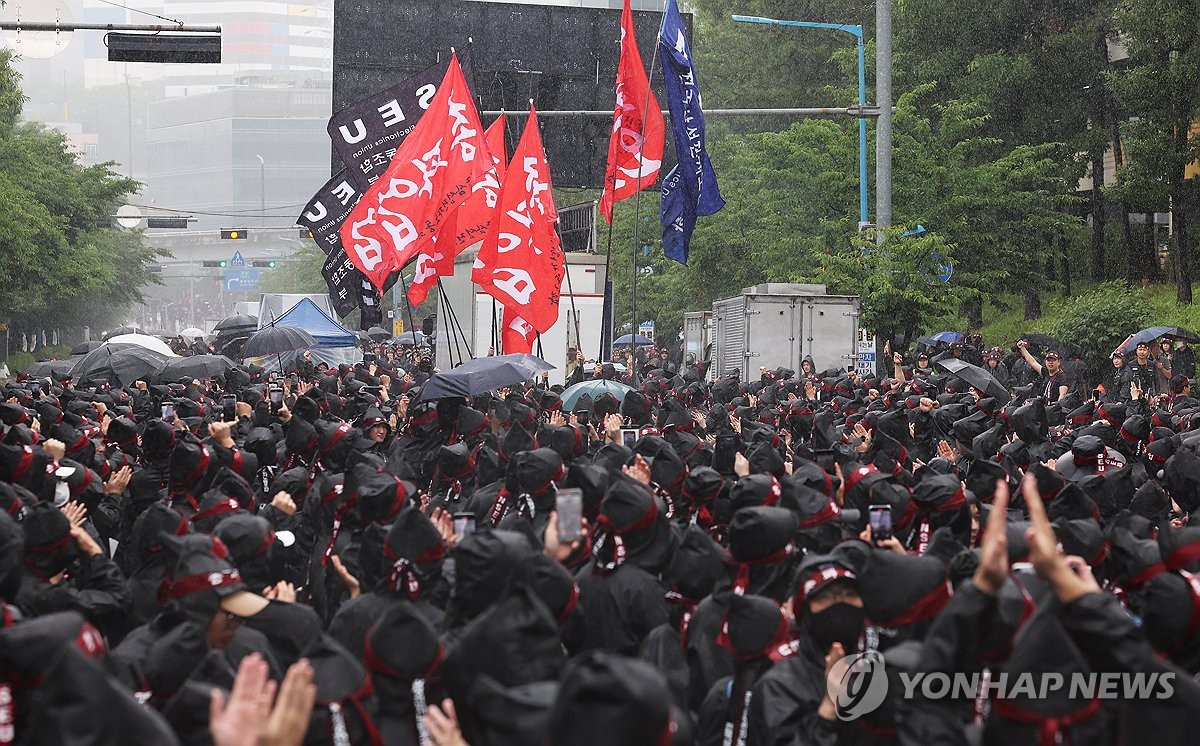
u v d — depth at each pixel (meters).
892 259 27.88
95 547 7.09
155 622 5.98
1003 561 4.32
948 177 34.69
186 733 4.51
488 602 5.20
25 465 8.86
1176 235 36.78
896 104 34.53
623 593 6.57
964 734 4.52
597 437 12.55
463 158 18.91
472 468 10.55
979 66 40.44
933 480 7.64
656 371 25.89
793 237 35.03
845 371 26.94
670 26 20.08
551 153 34.34
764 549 5.97
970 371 16.20
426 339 40.53
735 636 5.46
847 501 8.61
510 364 13.87
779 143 35.19
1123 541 5.54
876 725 4.67
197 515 8.04
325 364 30.03
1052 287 41.72
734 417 15.12
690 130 20.20
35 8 21.62
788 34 48.22
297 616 5.54
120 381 20.77
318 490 9.06
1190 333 23.56
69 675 3.39
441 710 4.90
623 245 44.66
